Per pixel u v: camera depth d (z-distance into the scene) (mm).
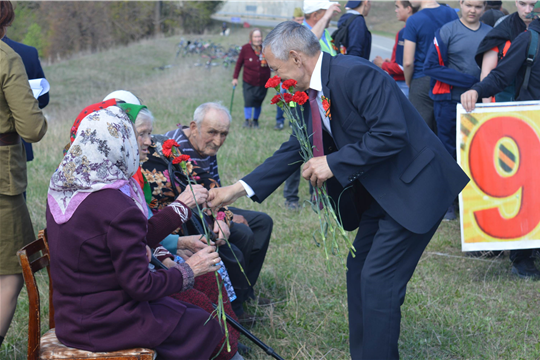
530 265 3975
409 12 6098
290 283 3920
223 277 3088
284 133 9039
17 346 3109
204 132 3402
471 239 3957
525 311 3469
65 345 2230
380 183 2592
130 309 2174
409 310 3492
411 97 5586
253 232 3617
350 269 2887
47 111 16609
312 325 3404
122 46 34625
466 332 3254
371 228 2844
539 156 3938
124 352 2166
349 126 2568
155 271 2273
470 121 3971
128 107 2768
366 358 2588
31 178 6766
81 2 37844
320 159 2527
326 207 2682
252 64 9328
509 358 2996
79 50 38250
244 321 3414
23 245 2824
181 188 3160
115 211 2113
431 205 2561
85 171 2139
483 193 3953
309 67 2562
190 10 44188
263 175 2906
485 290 3760
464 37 4941
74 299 2174
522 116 3959
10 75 2664
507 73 3951
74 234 2123
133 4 40656
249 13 47125
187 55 25781
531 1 4066
